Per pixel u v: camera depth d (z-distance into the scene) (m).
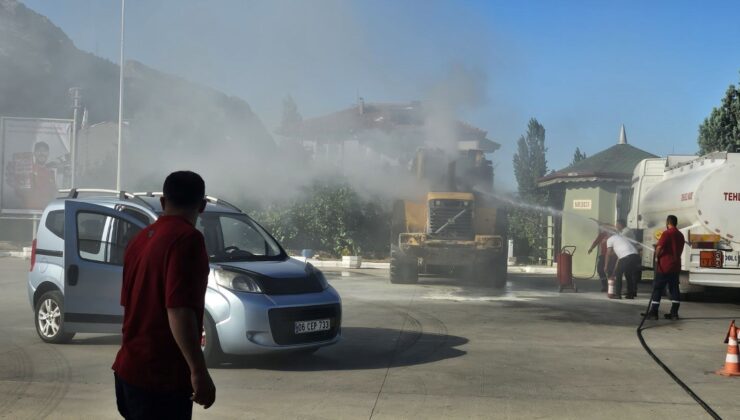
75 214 8.47
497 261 17.17
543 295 15.73
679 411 6.07
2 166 27.47
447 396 6.53
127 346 3.32
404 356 8.44
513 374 7.47
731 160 14.16
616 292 15.41
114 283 8.29
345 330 10.37
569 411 6.05
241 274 7.70
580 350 8.89
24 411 5.91
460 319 11.56
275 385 6.92
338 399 6.40
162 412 3.27
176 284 3.21
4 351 8.44
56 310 8.91
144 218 8.62
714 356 8.57
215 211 8.94
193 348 3.20
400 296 14.95
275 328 7.58
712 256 14.16
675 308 11.96
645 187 18.77
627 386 6.96
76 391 6.57
